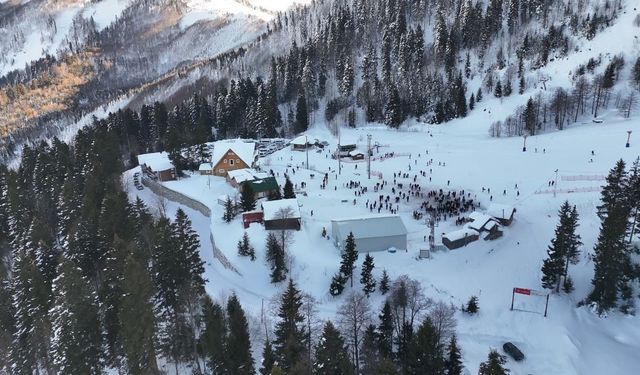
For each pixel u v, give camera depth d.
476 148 126.94
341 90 179.00
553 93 148.38
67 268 46.59
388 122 161.62
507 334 56.59
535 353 53.59
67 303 45.72
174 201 102.31
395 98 160.12
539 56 167.25
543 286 64.62
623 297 59.53
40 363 55.34
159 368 50.50
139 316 43.94
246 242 71.81
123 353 46.38
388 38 191.88
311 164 122.81
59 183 96.00
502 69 170.75
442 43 182.38
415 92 168.62
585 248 71.19
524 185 98.31
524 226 81.69
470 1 189.50
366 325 54.66
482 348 54.34
